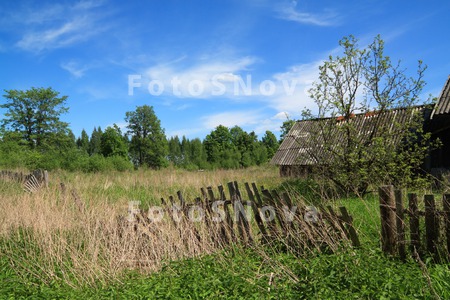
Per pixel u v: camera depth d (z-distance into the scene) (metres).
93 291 5.91
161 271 6.07
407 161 13.02
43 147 56.62
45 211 9.53
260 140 83.12
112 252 7.27
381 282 4.38
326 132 13.38
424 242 5.38
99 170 31.94
